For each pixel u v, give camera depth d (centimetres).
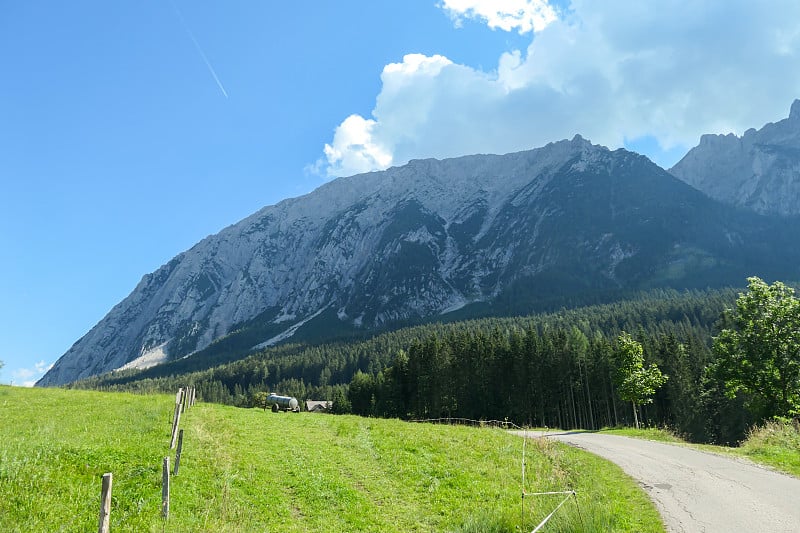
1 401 3584
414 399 10531
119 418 2798
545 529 1569
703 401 8456
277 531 1589
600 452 3097
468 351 10175
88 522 1308
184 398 3503
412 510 1961
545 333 11594
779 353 4644
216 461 2097
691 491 1966
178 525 1411
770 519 1562
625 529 1541
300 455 2550
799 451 2677
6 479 1450
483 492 2156
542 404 9481
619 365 6494
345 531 1692
